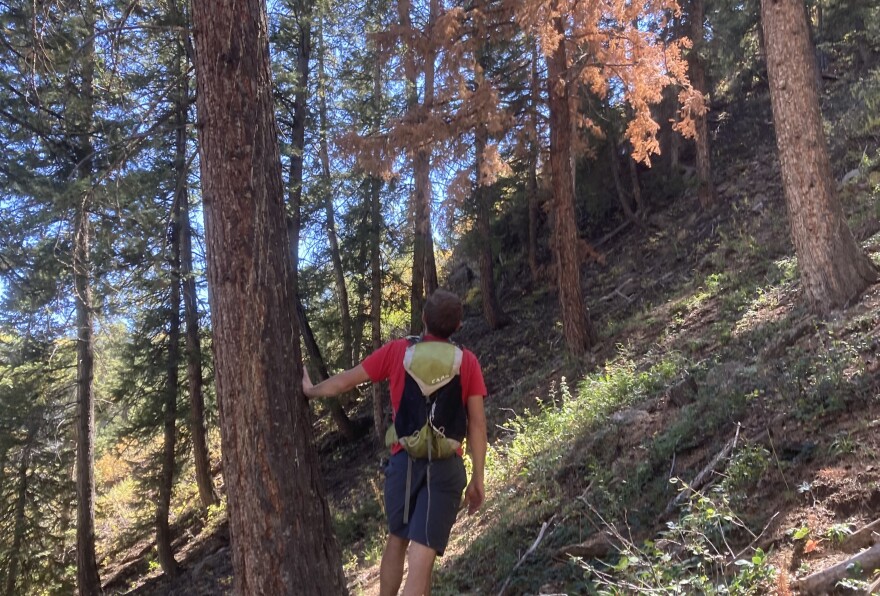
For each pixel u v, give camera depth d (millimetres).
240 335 4195
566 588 5668
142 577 19797
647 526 6066
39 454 17219
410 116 12758
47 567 17344
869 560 4070
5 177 10820
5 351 14609
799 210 9094
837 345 7441
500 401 15586
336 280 21094
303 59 19219
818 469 5414
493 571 6730
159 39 12891
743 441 6332
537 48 14469
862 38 19609
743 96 22969
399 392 3896
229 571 16406
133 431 18953
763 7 9477
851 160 15125
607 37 13180
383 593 3953
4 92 10633
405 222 20141
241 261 4250
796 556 4598
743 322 10594
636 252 19484
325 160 19141
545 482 8078
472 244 21188
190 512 21734
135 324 18531
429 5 14727
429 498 3766
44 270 11352
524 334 19703
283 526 4098
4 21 9422
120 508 24672
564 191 14438
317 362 20234
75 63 7066
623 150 22641
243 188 4309
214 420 20156
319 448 21594
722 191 18938
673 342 11750
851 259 8789
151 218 10469
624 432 8227
